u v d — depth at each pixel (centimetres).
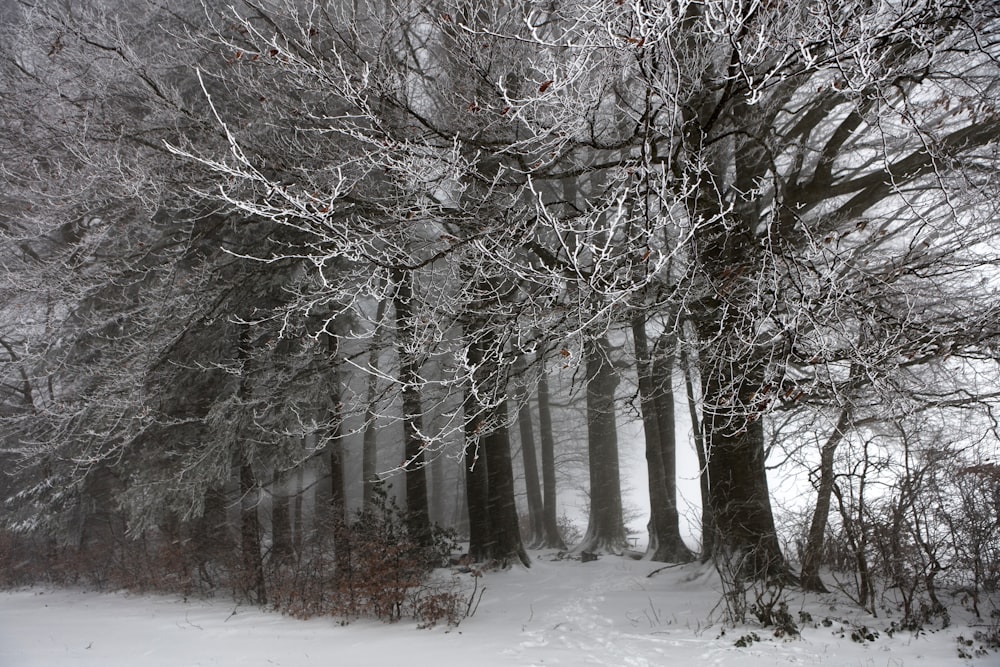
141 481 1216
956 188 618
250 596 1192
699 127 601
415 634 823
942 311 736
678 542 1534
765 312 546
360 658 702
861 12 509
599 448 1928
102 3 979
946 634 657
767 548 920
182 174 914
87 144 916
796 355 575
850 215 935
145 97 959
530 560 1498
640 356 958
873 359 507
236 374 1069
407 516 1423
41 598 1420
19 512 1662
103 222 1092
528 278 524
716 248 804
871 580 768
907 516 728
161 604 1212
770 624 738
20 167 1054
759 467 947
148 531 1504
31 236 1012
